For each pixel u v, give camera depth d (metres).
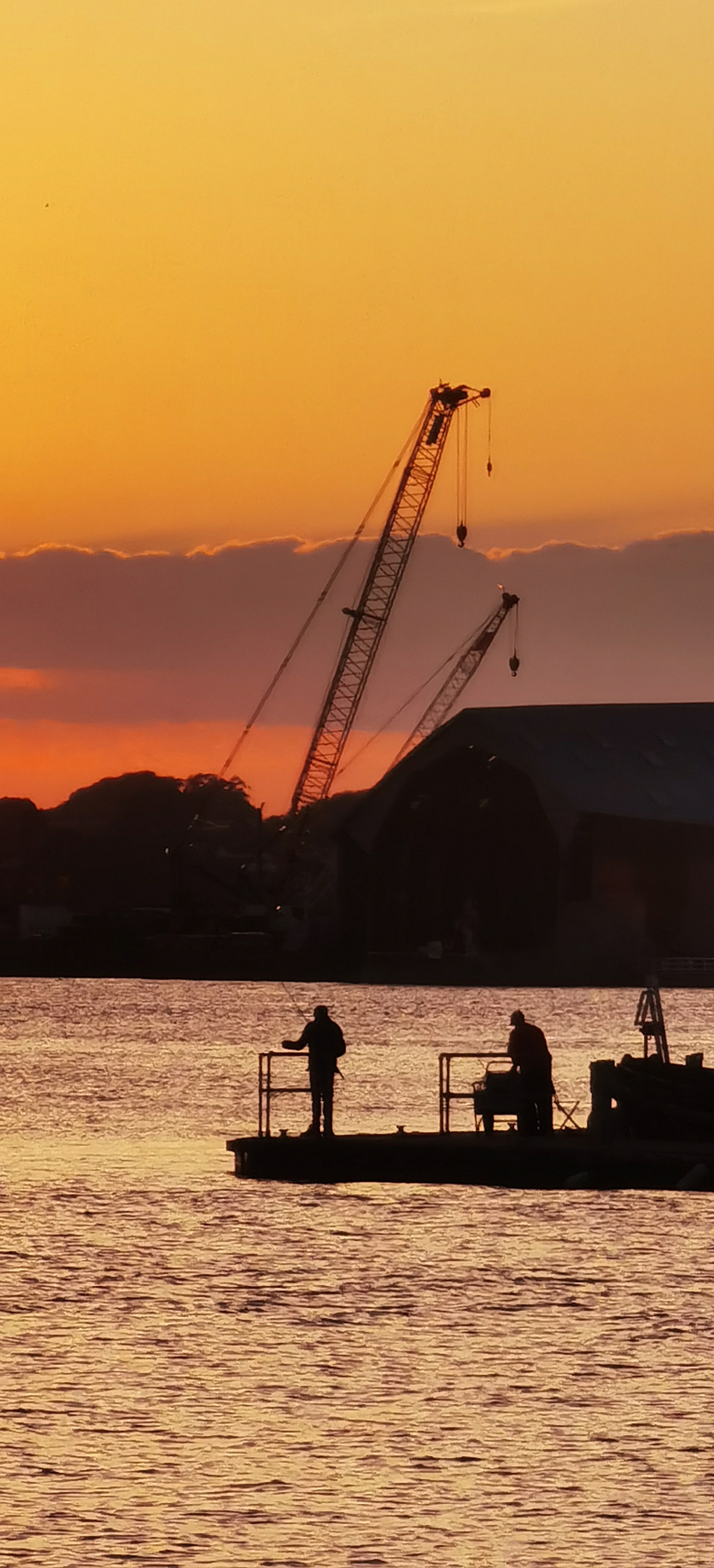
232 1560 40.06
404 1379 54.22
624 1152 86.94
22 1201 86.12
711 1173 86.31
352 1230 77.81
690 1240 75.06
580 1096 151.12
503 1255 72.38
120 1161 102.25
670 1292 65.75
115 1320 61.50
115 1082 166.62
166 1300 64.62
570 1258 71.62
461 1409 51.12
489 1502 43.66
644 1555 40.41
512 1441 48.25
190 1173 96.38
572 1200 84.75
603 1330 60.25
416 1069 190.75
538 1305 63.84
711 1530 41.91
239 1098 148.88
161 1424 49.62
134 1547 40.72
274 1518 42.59
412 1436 48.66
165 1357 56.72
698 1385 53.53
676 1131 88.12
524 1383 53.75
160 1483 44.84
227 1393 52.69
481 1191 87.94
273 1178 92.62
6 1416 50.34
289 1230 77.88
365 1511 43.00
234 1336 59.41
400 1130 92.75
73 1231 78.00
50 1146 110.38
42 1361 56.12
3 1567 39.50
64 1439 48.28
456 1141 90.12
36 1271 69.50
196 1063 197.50
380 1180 90.50
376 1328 60.66
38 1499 43.72
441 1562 40.00
